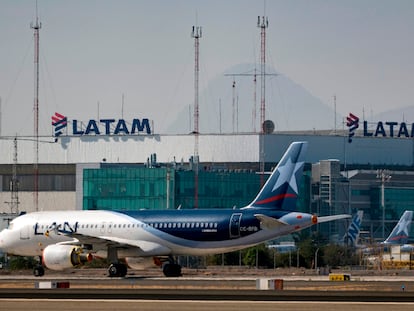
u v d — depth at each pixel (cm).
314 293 15588
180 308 13462
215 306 13650
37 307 13662
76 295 15412
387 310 13112
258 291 16162
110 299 14700
